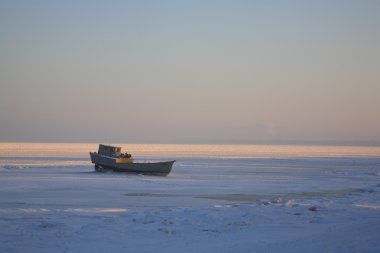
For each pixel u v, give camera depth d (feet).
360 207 104.27
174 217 89.61
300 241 65.82
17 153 626.64
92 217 90.02
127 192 159.63
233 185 193.06
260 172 287.69
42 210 103.09
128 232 75.82
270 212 95.45
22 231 75.72
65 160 415.23
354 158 573.33
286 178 238.89
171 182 204.44
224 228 79.41
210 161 448.65
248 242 67.87
